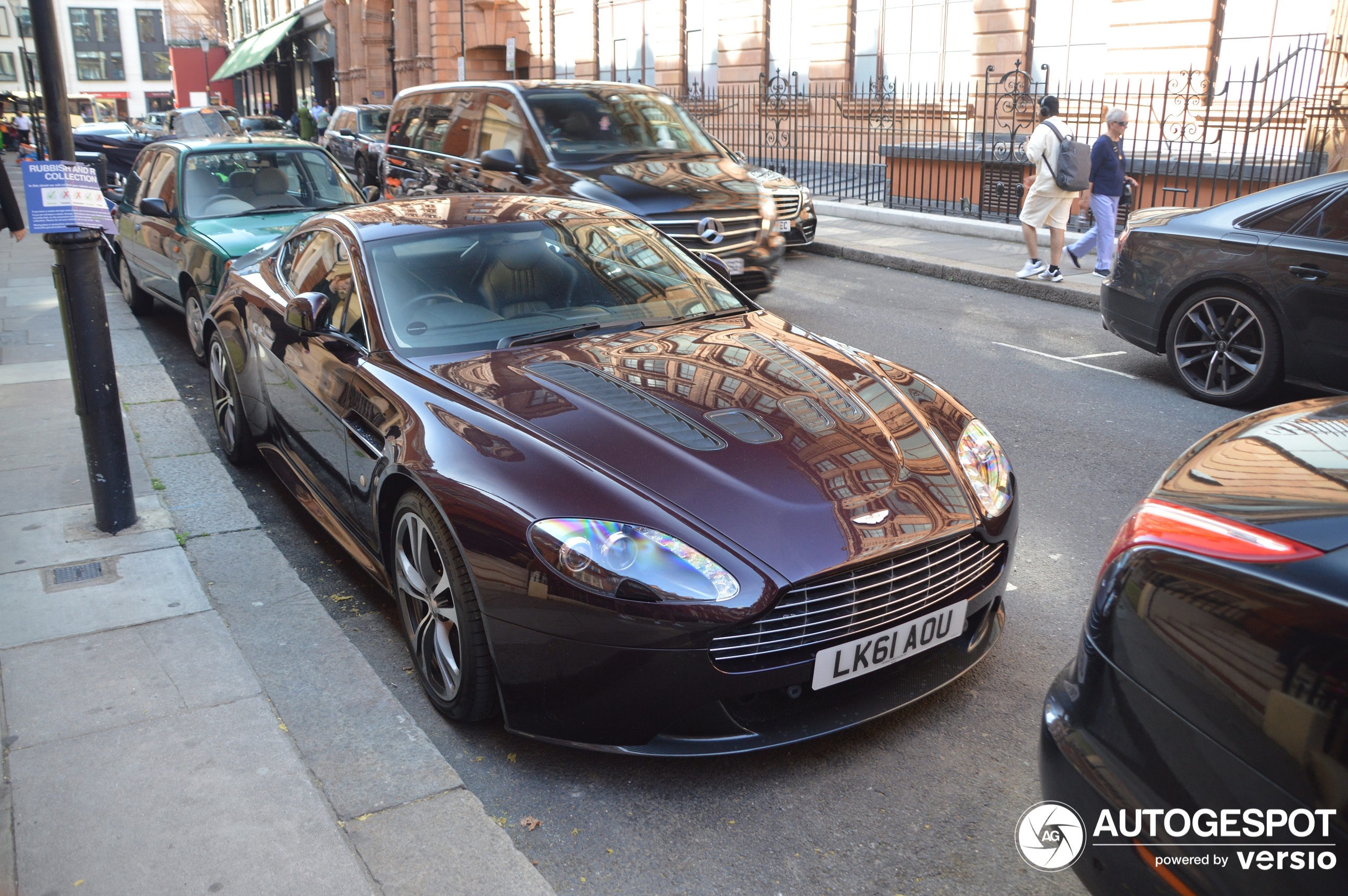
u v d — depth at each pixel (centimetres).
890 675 289
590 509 261
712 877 235
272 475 512
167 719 289
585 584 251
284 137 836
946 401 342
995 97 1530
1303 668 152
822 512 266
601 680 254
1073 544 417
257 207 757
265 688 310
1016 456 527
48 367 692
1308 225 573
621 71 2606
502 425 297
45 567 387
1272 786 155
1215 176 1182
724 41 2208
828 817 255
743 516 261
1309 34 1143
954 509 283
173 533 418
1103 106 1341
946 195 1485
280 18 5550
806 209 1201
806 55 2031
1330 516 169
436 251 398
